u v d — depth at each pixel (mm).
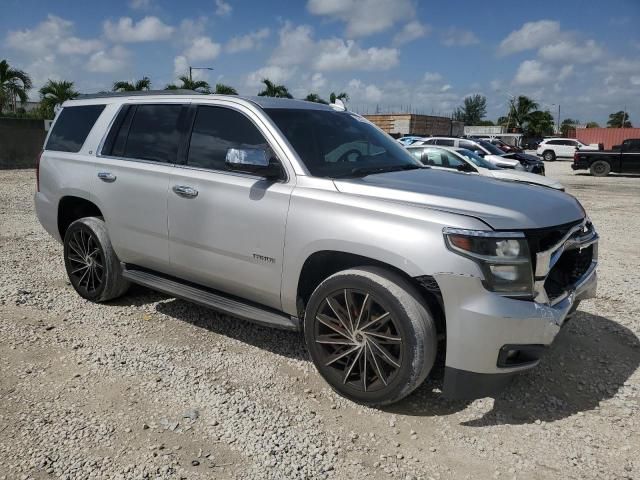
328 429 3217
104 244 4906
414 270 3137
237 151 3639
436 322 3383
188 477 2760
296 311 3771
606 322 4996
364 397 3408
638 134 50719
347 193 3490
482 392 3150
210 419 3273
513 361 3174
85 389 3586
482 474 2865
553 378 3910
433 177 3920
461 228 3057
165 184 4324
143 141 4664
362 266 3441
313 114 4328
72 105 5465
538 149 43000
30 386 3604
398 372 3244
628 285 6188
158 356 4090
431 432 3225
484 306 3020
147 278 4691
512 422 3350
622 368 4090
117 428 3152
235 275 3998
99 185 4824
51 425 3166
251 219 3807
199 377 3785
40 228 8633
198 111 4355
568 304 3391
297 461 2914
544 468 2918
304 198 3586
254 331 4594
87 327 4602
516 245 3066
